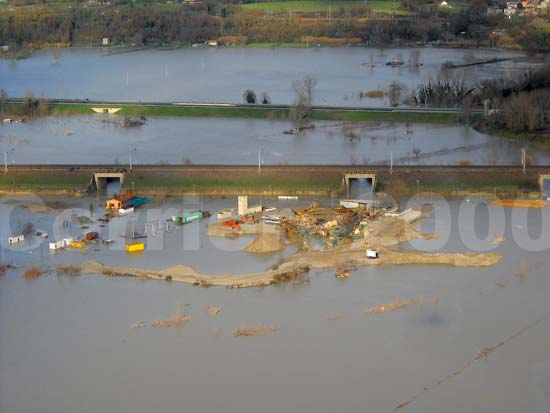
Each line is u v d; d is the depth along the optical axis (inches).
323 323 3228.3
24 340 3127.5
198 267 3705.7
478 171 4825.3
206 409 2728.8
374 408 2723.9
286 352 3031.5
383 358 2994.6
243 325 3211.1
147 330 3186.5
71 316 3297.2
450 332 3157.0
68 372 2930.6
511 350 3031.5
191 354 3029.0
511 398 2765.7
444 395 2785.4
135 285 3548.2
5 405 2755.9
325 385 2842.0
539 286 3516.2
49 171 4889.3
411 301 3390.7
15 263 3764.8
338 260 3762.3
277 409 2723.9
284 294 3462.1
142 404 2755.9
